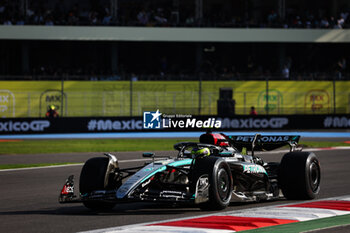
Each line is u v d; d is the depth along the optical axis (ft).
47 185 140.26
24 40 458.50
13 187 136.67
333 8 531.09
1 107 400.47
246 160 108.88
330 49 520.83
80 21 468.75
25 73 450.30
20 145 290.56
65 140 329.72
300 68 496.23
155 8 506.48
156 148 264.52
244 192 104.47
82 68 484.33
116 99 411.34
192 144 104.47
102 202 98.27
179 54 510.58
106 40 451.94
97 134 384.27
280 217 86.38
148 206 102.37
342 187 131.85
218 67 499.51
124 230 76.33
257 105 429.79
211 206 92.89
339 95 443.32
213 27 468.75
